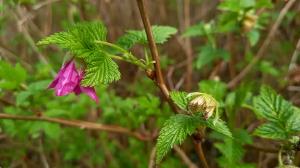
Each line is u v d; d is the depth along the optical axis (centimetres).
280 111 13
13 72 17
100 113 25
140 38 13
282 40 28
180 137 11
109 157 24
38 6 23
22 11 23
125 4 27
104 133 23
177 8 30
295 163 17
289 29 27
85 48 11
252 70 25
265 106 14
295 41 26
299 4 26
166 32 13
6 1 22
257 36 20
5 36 28
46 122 19
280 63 28
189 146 23
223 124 12
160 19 29
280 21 24
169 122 11
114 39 27
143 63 12
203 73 27
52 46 26
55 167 23
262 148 15
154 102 18
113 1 27
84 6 24
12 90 18
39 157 24
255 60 24
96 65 11
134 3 27
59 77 12
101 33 11
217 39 25
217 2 29
